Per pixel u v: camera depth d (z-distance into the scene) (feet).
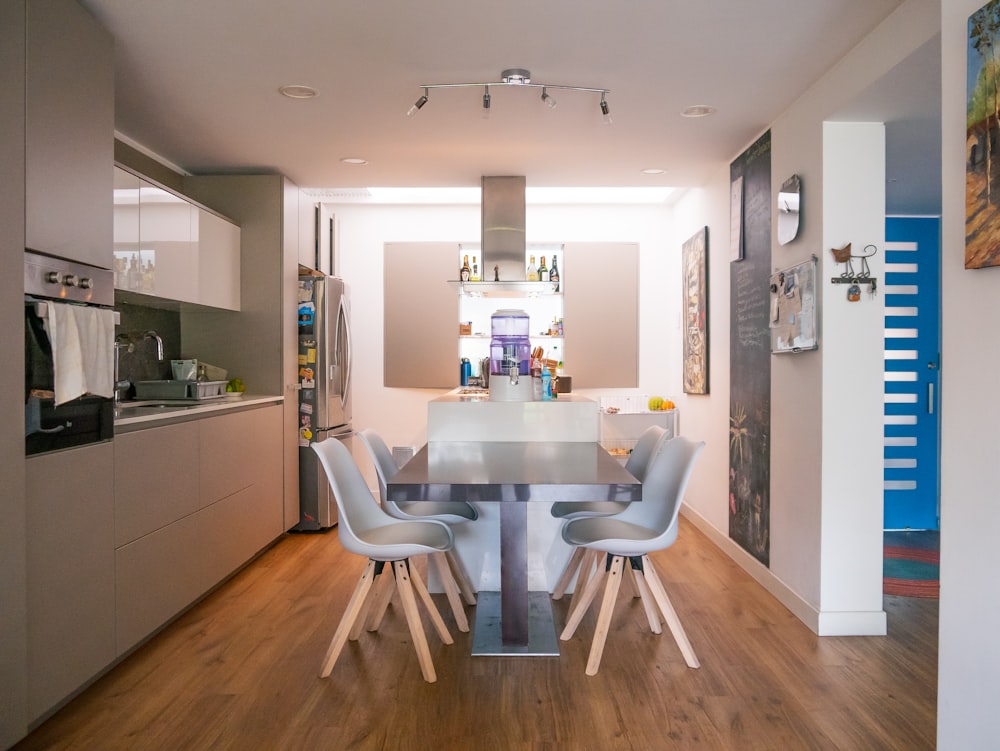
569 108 11.82
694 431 18.17
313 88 10.96
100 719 7.97
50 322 7.59
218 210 15.81
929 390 16.75
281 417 15.75
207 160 14.83
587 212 21.48
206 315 15.83
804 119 11.08
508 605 9.80
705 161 15.08
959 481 6.02
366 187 17.40
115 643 8.89
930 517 16.87
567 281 20.94
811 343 10.53
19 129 7.16
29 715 7.27
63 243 7.91
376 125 12.67
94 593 8.43
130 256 10.55
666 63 10.10
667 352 21.45
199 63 10.04
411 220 21.34
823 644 10.11
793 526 11.46
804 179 11.06
